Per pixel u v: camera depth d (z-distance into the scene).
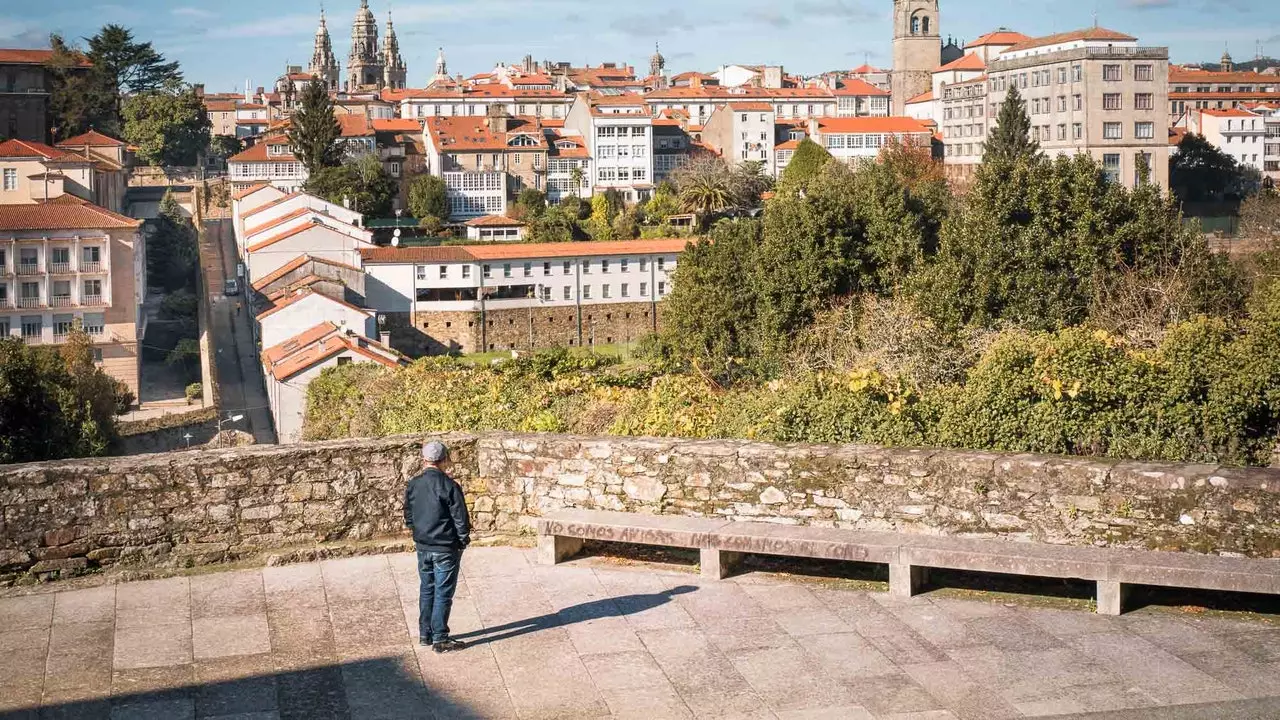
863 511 12.64
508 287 119.69
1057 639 10.53
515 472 13.59
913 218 60.19
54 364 66.25
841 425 17.95
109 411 80.00
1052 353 18.23
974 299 46.03
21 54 158.38
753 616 11.20
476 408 23.05
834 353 42.69
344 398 41.47
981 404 18.05
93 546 12.30
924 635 10.70
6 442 48.88
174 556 12.53
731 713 9.28
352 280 114.75
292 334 100.31
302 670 10.11
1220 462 18.25
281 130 181.00
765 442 13.36
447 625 10.53
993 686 9.64
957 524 12.33
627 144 175.38
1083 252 46.34
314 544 12.92
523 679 9.94
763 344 58.16
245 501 12.76
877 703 9.39
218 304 130.12
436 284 117.88
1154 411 18.31
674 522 12.55
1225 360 18.88
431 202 155.50
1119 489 11.74
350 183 154.50
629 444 13.29
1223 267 44.94
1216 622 10.80
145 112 183.25
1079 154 48.81
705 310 62.50
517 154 167.50
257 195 144.38
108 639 10.74
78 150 150.75
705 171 158.50
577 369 50.91
